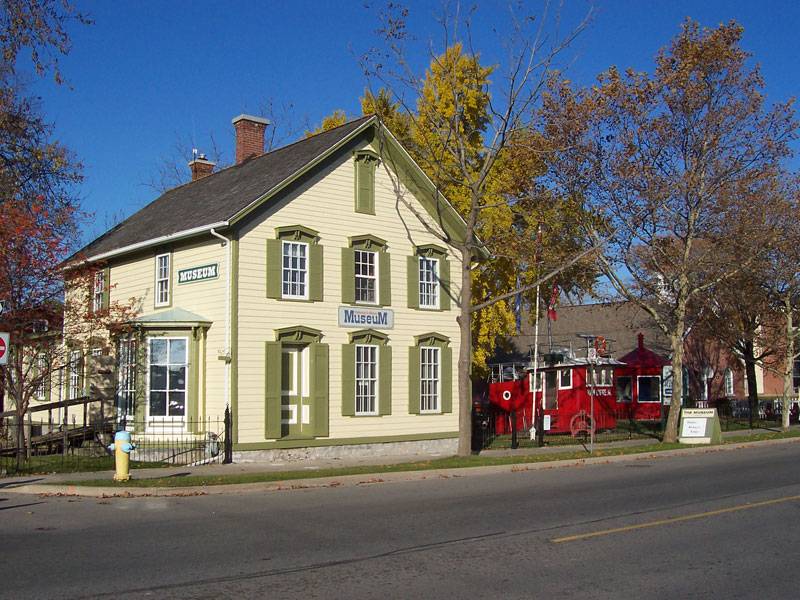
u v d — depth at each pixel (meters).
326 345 23.22
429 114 25.38
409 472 18.80
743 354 39.19
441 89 29.28
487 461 21.30
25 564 9.22
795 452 24.88
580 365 31.69
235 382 21.30
